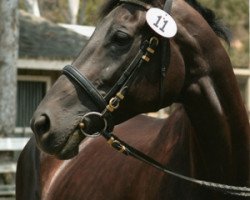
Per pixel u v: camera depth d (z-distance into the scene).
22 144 17.38
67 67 5.24
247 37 43.53
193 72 5.43
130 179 6.20
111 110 5.16
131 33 5.19
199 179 5.67
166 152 5.97
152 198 5.84
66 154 5.13
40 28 28.28
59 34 28.02
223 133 5.52
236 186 5.66
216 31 5.72
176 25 5.27
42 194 7.31
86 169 6.88
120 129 7.20
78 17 44.88
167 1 5.38
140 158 5.46
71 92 5.16
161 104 5.32
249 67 35.88
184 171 5.74
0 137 18.25
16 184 8.12
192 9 5.50
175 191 5.71
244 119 5.62
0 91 18.50
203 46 5.43
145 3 5.30
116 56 5.18
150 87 5.25
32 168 7.63
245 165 5.66
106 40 5.21
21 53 25.09
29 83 26.61
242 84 34.84
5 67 18.50
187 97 5.50
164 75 5.25
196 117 5.54
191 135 5.65
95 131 5.23
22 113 26.61
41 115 5.12
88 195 6.62
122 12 5.25
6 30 18.56
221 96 5.52
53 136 5.07
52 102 5.15
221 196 5.57
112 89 5.17
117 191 6.31
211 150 5.55
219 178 5.60
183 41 5.36
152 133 6.66
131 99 5.23
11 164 17.16
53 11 54.56
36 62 25.33
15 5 18.64
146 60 5.20
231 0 47.34
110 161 6.65
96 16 5.45
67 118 5.11
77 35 28.61
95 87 5.16
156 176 5.88
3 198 16.36
